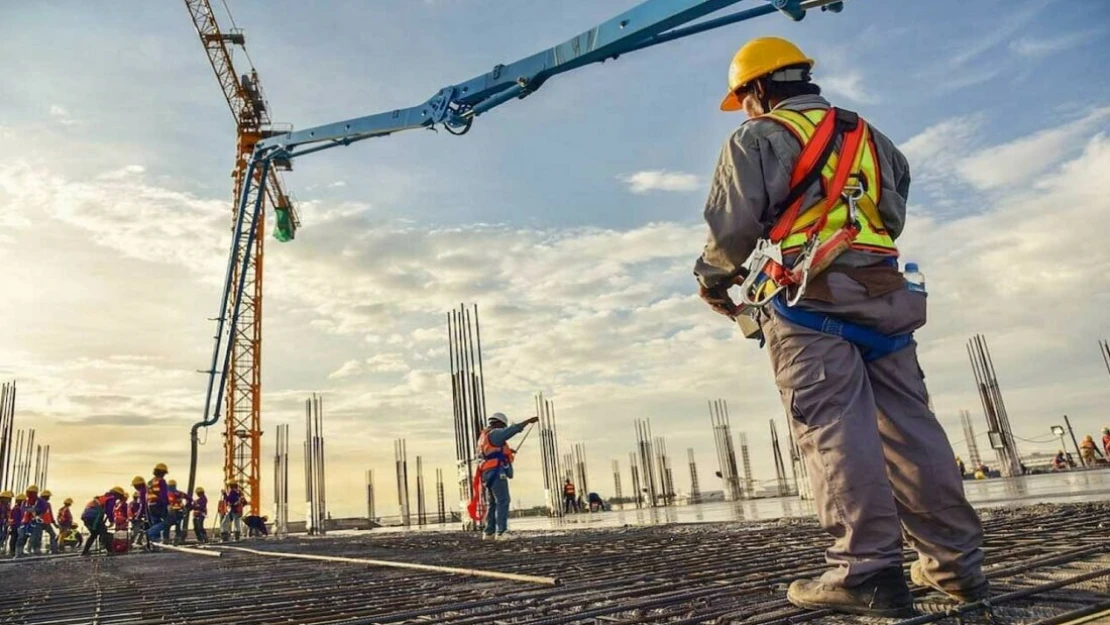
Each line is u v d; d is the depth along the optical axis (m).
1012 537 3.49
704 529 6.73
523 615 2.48
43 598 4.28
